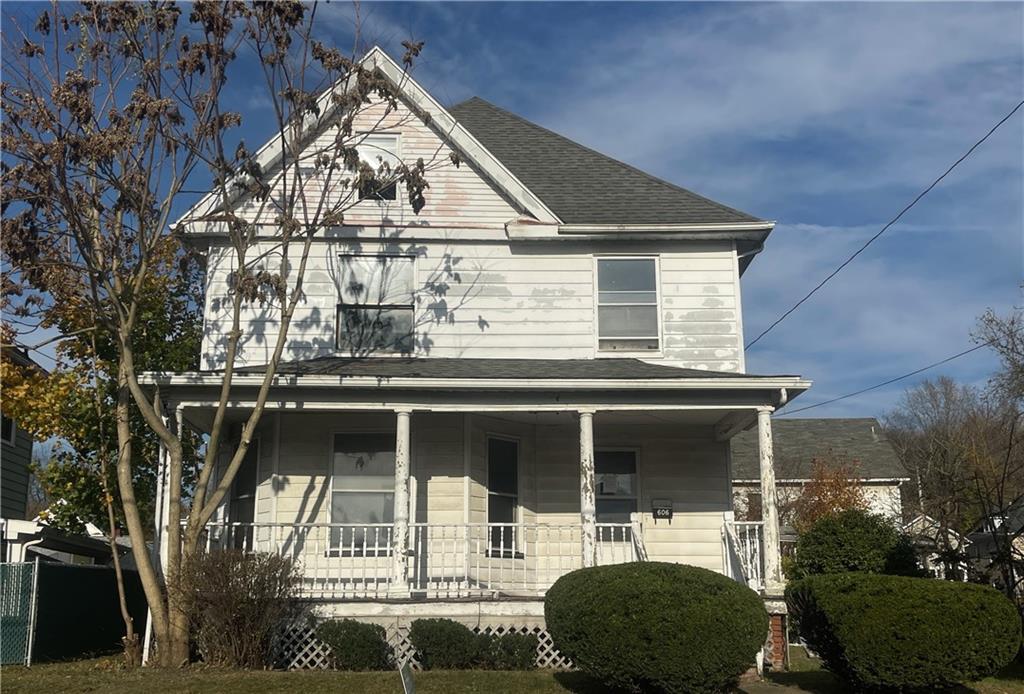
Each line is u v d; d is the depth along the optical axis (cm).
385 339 1567
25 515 2302
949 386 4819
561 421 1548
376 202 1600
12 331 1350
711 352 1577
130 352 1290
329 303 1567
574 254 1606
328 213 1344
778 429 3891
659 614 935
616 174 1798
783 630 1309
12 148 1214
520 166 1822
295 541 1410
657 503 1557
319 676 1097
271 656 1234
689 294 1596
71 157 1221
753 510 3066
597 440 1580
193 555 1198
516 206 1616
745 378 1337
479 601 1284
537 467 1558
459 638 1216
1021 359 2473
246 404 1331
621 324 1584
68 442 1797
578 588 989
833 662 1054
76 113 1207
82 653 1541
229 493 1505
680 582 961
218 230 1536
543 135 1966
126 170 1277
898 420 5000
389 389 1330
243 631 1199
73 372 1712
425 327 1568
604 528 1546
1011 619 1003
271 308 1556
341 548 1307
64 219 1280
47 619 1423
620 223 1579
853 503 2839
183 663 1198
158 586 1246
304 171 1571
